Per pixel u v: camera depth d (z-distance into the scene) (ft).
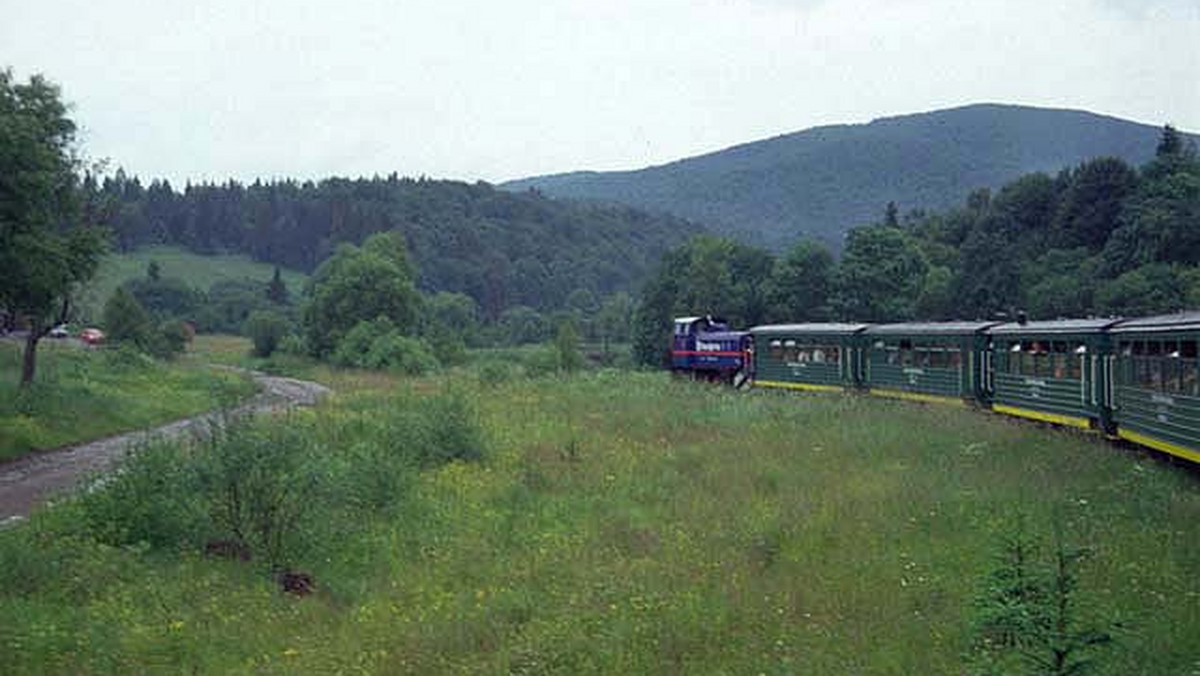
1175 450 71.92
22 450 98.63
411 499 69.10
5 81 107.14
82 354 206.08
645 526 61.93
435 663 39.14
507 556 56.18
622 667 38.06
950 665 35.55
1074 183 269.03
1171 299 187.83
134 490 58.80
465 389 159.33
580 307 525.34
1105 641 30.89
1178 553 48.57
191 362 272.10
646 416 116.47
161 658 40.57
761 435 96.84
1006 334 107.96
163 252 585.63
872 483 69.72
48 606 45.91
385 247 313.53
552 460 86.63
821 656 37.47
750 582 48.03
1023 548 35.76
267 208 622.95
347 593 50.47
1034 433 91.50
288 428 64.85
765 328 164.04
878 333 135.74
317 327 277.64
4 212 94.99
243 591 49.78
